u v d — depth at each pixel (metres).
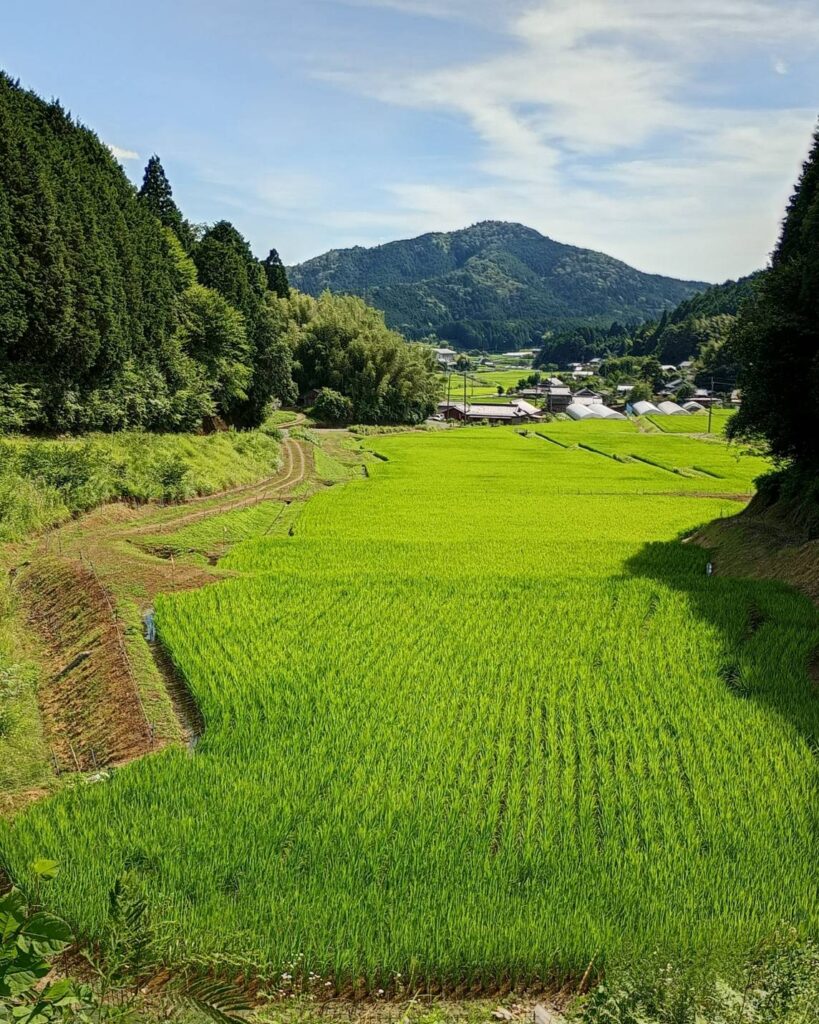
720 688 13.94
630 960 6.90
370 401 90.81
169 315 48.91
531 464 60.56
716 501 42.84
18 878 8.19
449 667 14.91
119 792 10.02
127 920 5.97
